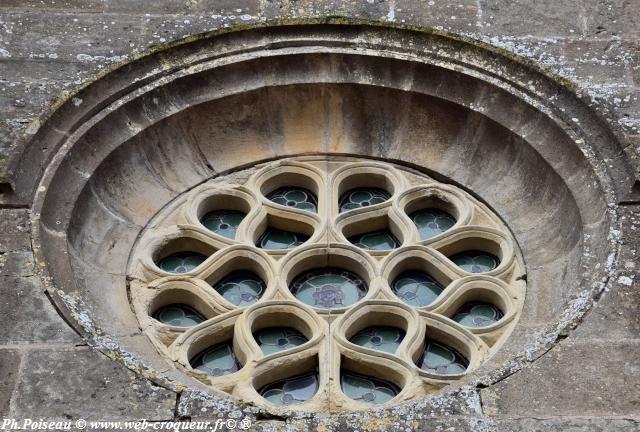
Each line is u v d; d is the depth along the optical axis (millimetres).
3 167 11719
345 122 13594
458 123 13336
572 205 12258
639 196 11812
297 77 13414
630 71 13055
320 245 12531
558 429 9953
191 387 10289
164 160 13125
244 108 13438
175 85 13102
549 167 12625
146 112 12977
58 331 10562
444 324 11727
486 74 13164
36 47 13141
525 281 12242
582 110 12672
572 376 10289
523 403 10094
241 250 12477
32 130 12117
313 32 13438
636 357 10438
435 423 9914
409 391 10969
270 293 12039
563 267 12023
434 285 12508
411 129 13500
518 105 12977
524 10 13617
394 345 11828
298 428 9859
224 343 11781
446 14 13594
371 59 13359
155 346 11484
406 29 13406
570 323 10695
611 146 12336
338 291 12422
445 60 13281
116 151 12719
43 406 10023
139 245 12531
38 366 10289
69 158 12258
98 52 13148
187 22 13453
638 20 13531
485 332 11664
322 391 10969
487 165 13234
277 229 13094
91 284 11727
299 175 13430
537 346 10516
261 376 11242
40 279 10961
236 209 13266
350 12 13594
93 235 12242
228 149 13430
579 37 13375
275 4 13641
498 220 12906
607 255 11320
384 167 13438
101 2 13602
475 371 10898
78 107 12570
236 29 13352
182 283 12141
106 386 10164
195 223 12766
